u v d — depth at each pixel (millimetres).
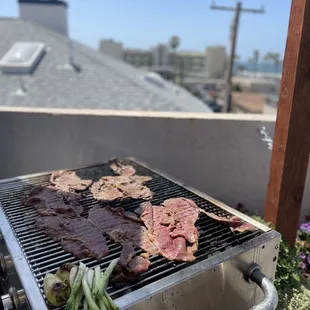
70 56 9898
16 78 8320
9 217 1461
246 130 2389
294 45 1562
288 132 1657
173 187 1826
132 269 1093
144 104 7836
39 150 2551
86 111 2572
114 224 1414
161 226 1383
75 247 1240
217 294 1212
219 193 2568
